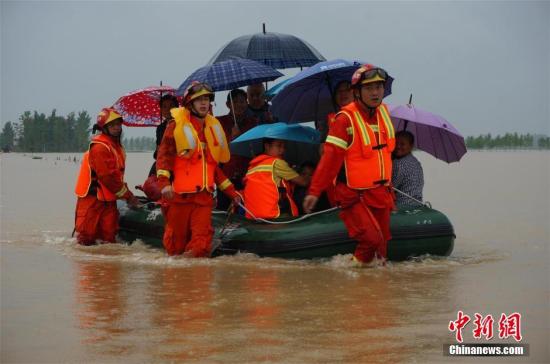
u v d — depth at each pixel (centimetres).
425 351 522
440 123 954
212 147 907
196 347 527
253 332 563
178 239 926
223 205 1056
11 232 1191
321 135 977
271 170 947
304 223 895
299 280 763
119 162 1070
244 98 1075
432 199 1836
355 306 645
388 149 820
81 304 657
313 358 504
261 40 1186
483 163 4956
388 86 1008
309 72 929
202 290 713
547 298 681
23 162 5100
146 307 644
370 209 830
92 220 1049
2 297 688
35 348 529
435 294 697
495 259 913
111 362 498
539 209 1562
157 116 1252
